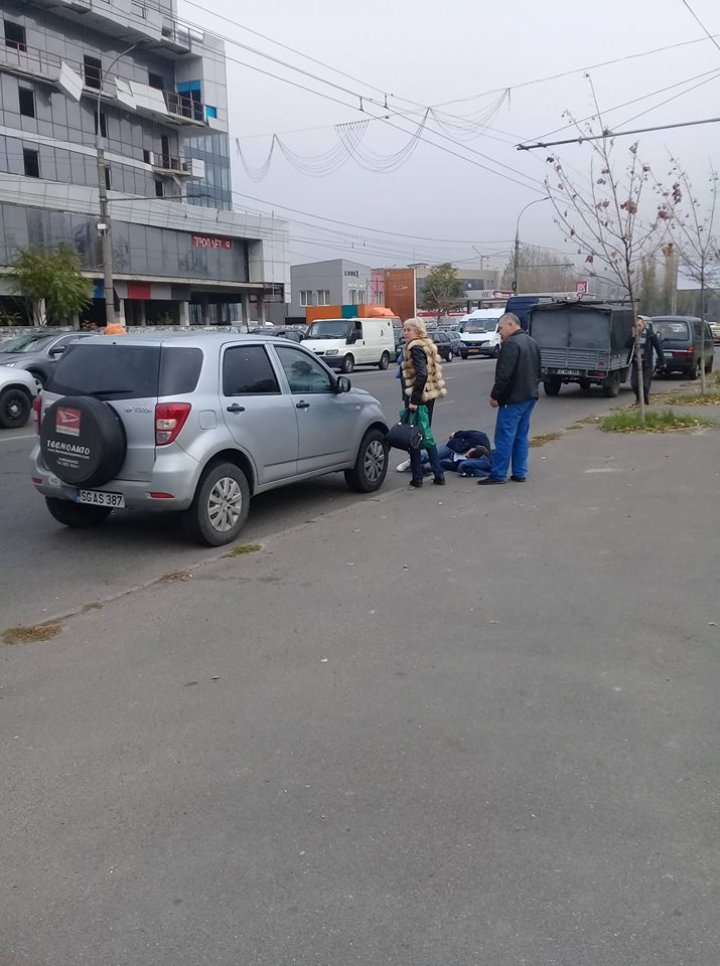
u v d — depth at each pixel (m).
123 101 50.22
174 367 7.63
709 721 4.43
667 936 2.95
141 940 2.99
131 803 3.82
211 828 3.62
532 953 2.89
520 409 10.06
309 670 5.15
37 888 3.27
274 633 5.75
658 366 25.72
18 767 4.14
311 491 10.44
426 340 10.02
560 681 4.91
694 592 6.29
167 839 3.55
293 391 8.98
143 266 49.50
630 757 4.10
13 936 3.02
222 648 5.53
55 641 5.73
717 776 3.93
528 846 3.45
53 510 8.54
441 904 3.12
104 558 7.75
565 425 16.52
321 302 83.19
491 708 4.61
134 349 7.74
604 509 8.83
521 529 8.15
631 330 22.69
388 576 6.86
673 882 3.22
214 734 4.41
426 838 3.51
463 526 8.32
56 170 47.19
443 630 5.71
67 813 3.76
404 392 10.22
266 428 8.45
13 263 39.47
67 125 47.78
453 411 19.44
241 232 56.91
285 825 3.62
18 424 16.83
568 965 2.83
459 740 4.29
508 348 9.90
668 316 27.56
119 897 3.21
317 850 3.46
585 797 3.78
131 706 4.75
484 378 29.31
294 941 2.96
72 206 44.66
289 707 4.68
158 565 7.49
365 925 3.03
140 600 6.50
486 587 6.54
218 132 57.81
